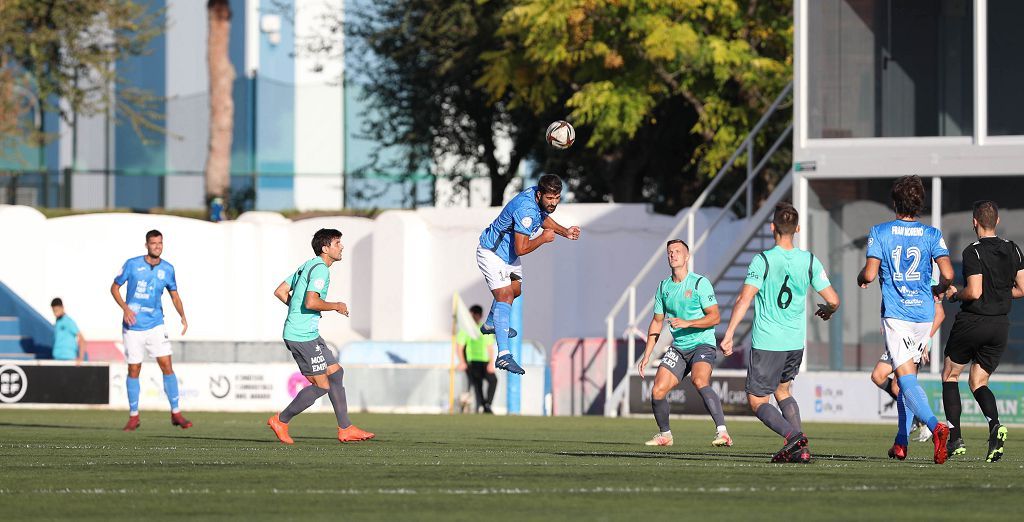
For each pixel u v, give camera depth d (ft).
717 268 332.80
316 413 322.75
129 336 232.32
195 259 418.51
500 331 169.17
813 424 273.13
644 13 401.08
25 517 100.63
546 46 408.87
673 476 132.16
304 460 155.43
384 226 409.69
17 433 220.84
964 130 276.41
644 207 396.16
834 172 283.79
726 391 299.58
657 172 495.41
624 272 396.37
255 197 518.37
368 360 369.50
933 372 276.82
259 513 102.27
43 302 401.70
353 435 195.62
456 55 479.82
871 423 278.26
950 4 277.23
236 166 569.64
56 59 524.52
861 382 280.51
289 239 430.20
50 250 407.23
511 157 513.86
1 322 380.78
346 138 520.01
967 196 277.64
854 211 285.84
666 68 414.82
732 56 397.80
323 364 191.72
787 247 147.02
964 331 156.46
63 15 512.63
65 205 504.02
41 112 526.57
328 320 423.64
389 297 408.46
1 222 397.39
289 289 193.47
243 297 422.82
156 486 122.83
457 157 530.68
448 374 336.08
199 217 508.53
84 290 410.11
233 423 260.21
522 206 166.20
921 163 278.05
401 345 369.91
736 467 144.15
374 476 132.46
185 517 100.12
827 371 285.64
